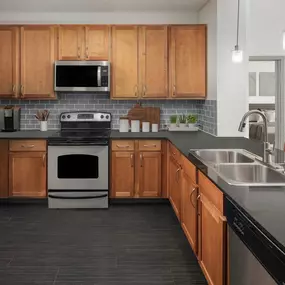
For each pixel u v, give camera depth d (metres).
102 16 5.77
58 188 5.15
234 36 4.95
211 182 2.61
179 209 4.12
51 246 3.81
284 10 5.51
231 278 2.15
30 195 5.23
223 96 5.02
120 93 5.54
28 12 5.72
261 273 1.66
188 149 3.95
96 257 3.55
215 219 2.46
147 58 5.51
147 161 5.28
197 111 5.95
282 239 1.44
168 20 5.81
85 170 5.15
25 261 3.45
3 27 5.41
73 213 4.93
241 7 4.93
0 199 5.26
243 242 1.90
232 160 3.82
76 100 5.88
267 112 6.18
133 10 5.66
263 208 1.87
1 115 5.63
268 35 5.53
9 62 5.45
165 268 3.32
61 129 5.80
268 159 3.15
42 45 5.45
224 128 5.05
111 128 5.90
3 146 5.20
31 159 5.20
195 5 5.45
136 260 3.48
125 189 5.30
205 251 2.81
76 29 5.45
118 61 5.50
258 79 6.28
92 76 5.40
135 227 4.39
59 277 3.14
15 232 4.21
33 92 5.48
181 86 5.54
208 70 5.44
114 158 5.26
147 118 5.89
